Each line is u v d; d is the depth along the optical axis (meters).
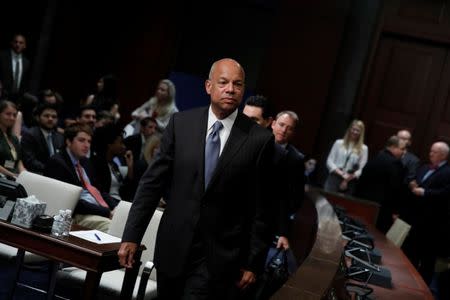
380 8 9.67
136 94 10.11
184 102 10.14
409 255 7.67
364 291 2.92
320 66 9.63
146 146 6.75
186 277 2.70
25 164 5.70
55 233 3.33
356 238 4.21
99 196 5.08
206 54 10.28
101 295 3.52
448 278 7.04
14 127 5.94
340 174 8.03
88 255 3.19
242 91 2.71
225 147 2.69
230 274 2.71
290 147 3.97
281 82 9.72
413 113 9.70
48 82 9.64
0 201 3.41
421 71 9.69
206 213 2.68
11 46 8.29
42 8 9.48
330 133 9.64
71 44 9.78
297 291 2.16
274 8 10.16
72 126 4.92
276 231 3.93
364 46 9.62
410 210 7.89
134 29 10.10
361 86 9.73
